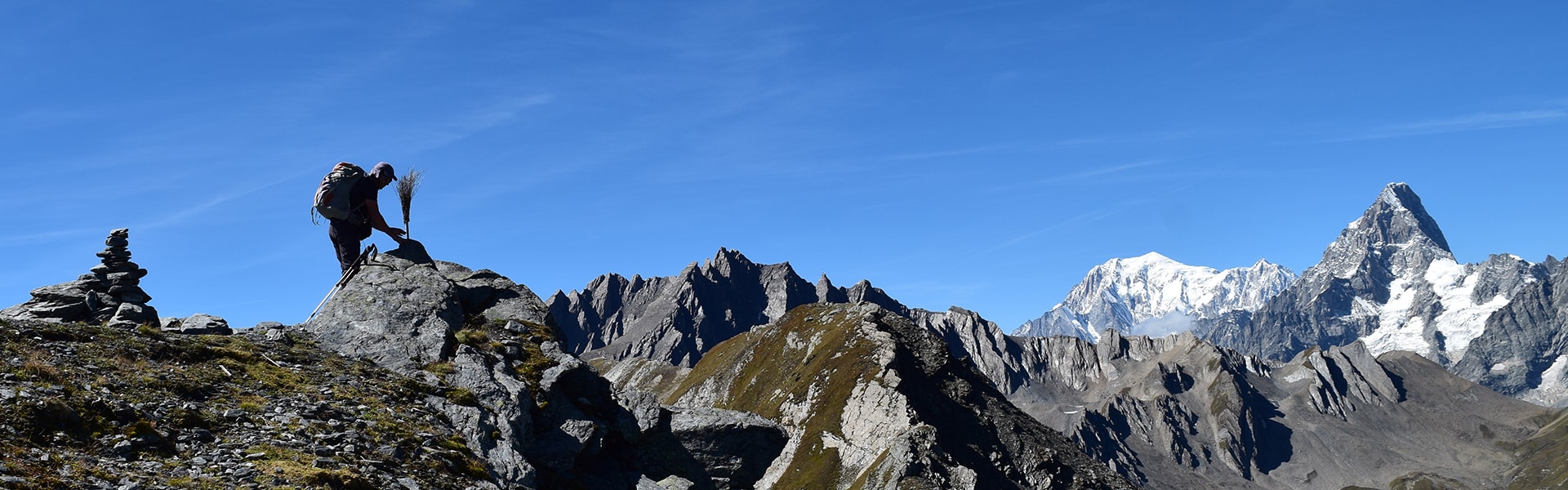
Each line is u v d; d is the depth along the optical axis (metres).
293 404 22.44
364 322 28.83
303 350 26.45
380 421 22.83
